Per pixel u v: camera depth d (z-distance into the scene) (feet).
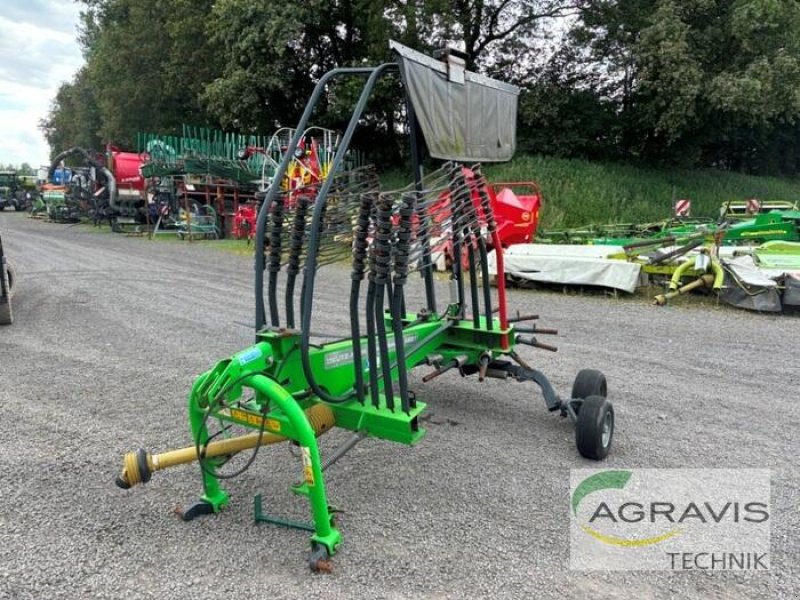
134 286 35.45
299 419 9.05
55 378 18.37
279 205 10.48
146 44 96.43
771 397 17.25
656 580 9.10
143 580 8.97
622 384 18.29
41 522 10.51
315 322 26.22
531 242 40.73
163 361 20.22
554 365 20.15
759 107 66.33
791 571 9.36
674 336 24.29
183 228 67.46
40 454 13.16
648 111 74.54
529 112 77.87
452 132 12.37
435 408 16.07
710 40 68.80
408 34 70.23
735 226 40.96
